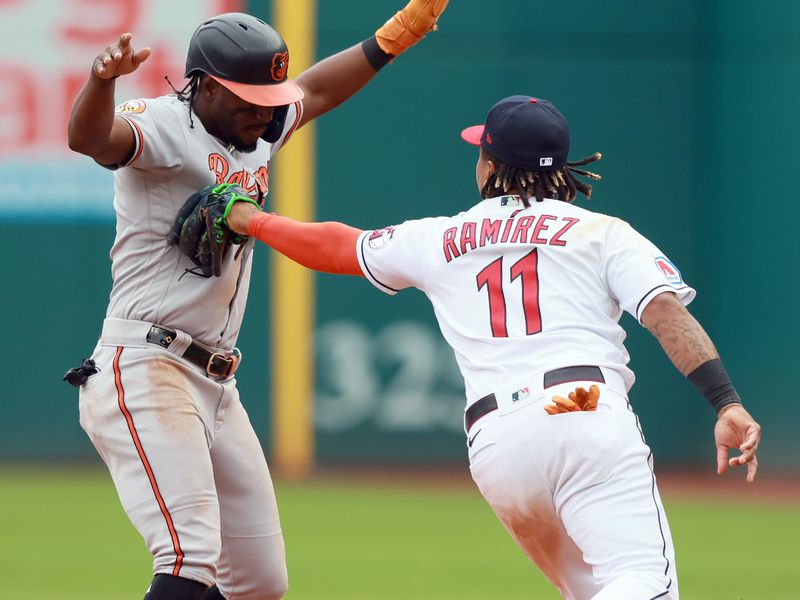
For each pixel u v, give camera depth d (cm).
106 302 4409
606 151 4594
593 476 1364
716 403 1366
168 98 1619
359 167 4475
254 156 1686
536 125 1467
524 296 1434
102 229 4397
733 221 4575
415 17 1839
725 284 4616
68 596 2550
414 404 4519
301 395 4484
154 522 1561
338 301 4491
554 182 1493
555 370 1398
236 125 1612
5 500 3772
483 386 1430
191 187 1606
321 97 1855
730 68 4559
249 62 1570
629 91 4600
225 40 1576
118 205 1639
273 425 4488
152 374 1595
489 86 4525
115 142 1507
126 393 1592
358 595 2583
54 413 4419
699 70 4631
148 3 4256
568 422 1372
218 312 1650
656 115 4616
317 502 3856
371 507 3769
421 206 4500
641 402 4619
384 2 4416
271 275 4453
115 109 1563
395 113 4488
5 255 4384
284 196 4444
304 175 4450
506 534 3347
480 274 1455
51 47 4284
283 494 4003
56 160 4350
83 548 3083
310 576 2786
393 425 4516
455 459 4531
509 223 1466
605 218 1459
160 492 1563
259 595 1747
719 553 3111
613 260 1427
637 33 4588
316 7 4397
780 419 4450
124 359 1606
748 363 4541
